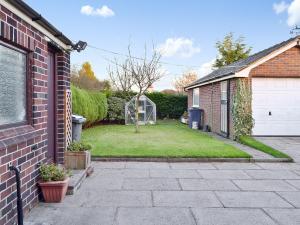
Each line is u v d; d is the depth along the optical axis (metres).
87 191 6.05
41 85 5.42
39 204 5.25
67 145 7.60
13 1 4.04
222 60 33.00
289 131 13.26
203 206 5.29
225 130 14.52
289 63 12.91
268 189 6.31
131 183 6.67
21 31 4.54
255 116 13.21
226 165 8.56
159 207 5.22
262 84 13.16
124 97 22.98
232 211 5.06
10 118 4.39
